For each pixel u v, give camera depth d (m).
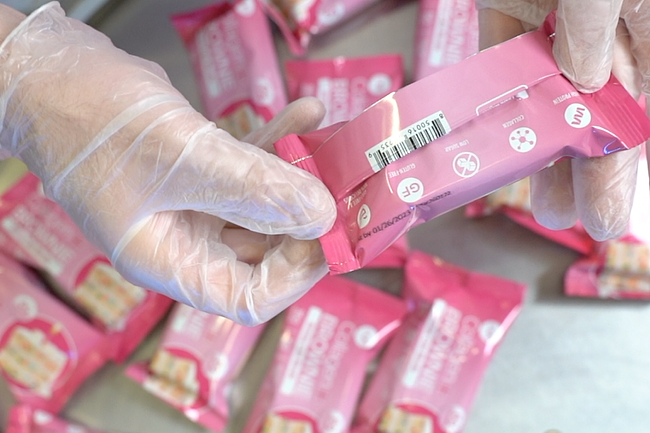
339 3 0.53
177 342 0.50
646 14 0.34
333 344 0.49
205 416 0.50
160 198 0.34
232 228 0.38
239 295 0.35
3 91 0.34
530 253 0.50
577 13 0.31
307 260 0.34
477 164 0.31
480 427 0.48
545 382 0.48
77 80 0.34
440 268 0.49
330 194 0.33
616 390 0.48
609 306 0.49
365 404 0.48
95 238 0.35
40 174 0.35
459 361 0.48
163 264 0.35
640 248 0.47
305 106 0.36
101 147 0.33
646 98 0.35
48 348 0.51
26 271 0.52
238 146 0.33
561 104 0.32
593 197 0.35
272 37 0.56
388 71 0.51
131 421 0.51
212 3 0.57
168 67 0.57
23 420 0.50
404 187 0.32
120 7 0.57
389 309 0.49
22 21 0.35
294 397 0.48
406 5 0.55
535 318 0.49
